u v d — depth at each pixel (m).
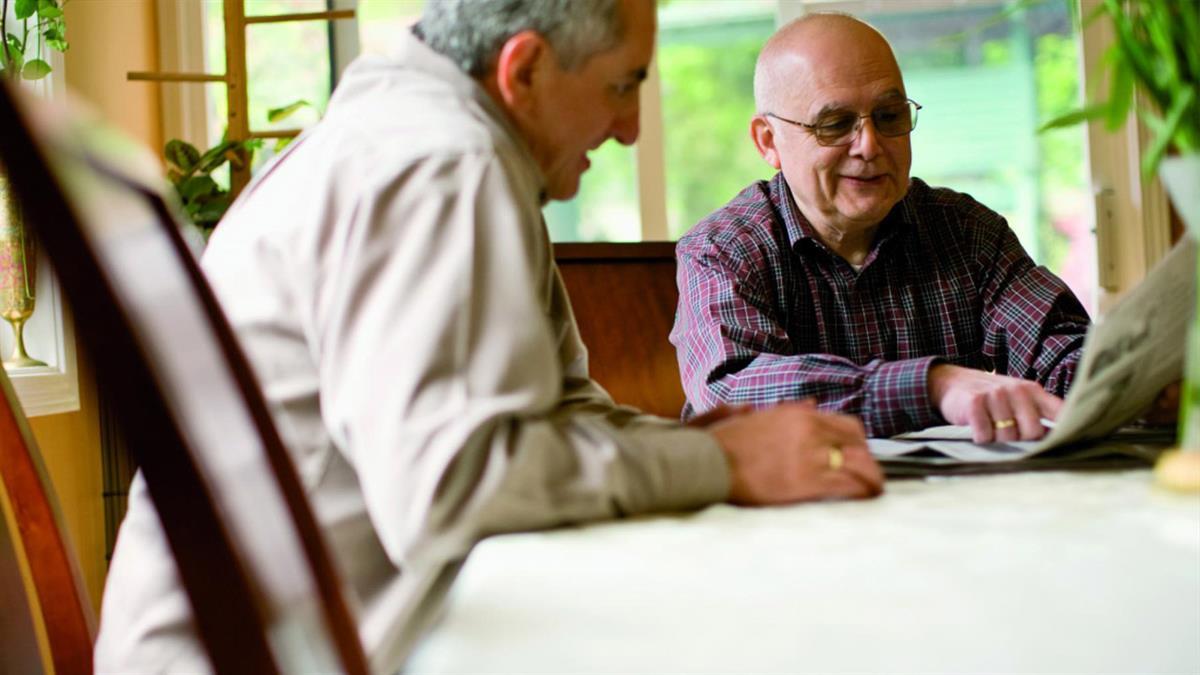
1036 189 3.85
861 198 1.97
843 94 1.96
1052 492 0.86
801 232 2.03
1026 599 0.60
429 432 0.77
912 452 1.09
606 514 0.80
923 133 3.87
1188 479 0.78
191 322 0.61
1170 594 0.61
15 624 1.01
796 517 0.80
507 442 0.78
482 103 0.98
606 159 3.95
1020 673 0.57
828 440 0.87
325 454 0.94
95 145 0.53
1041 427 1.20
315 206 0.90
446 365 0.79
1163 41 0.75
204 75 3.31
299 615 0.63
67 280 0.51
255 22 3.32
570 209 3.97
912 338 2.06
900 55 3.85
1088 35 3.74
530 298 0.83
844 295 2.06
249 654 0.56
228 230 1.00
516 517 0.77
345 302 0.83
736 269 1.99
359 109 0.97
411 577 0.89
